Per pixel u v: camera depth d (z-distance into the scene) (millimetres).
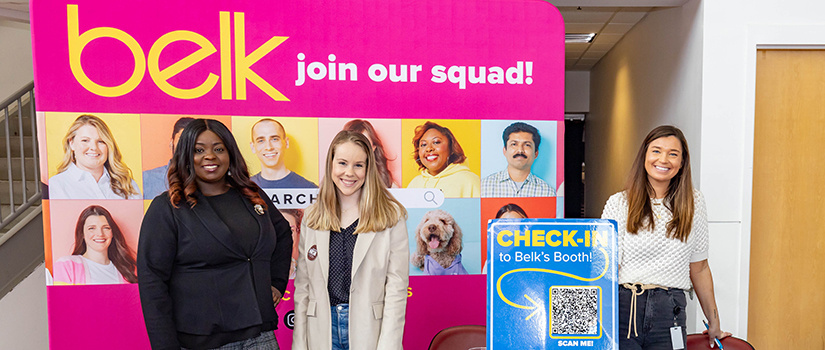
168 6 2270
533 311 1255
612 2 3361
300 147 2396
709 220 3057
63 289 2273
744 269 3061
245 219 1818
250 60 2336
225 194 1857
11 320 3141
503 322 1255
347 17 2395
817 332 3191
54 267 2260
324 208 1794
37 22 2176
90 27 2219
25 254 3436
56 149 2227
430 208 2496
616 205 1759
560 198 2572
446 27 2453
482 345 1902
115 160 2270
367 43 2410
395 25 2426
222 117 2328
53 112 2213
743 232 3053
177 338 1696
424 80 2455
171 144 2301
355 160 1773
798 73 3123
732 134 3051
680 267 1693
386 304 1759
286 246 2217
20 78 5195
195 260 1696
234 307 1745
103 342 2312
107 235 2285
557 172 2562
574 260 1264
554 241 1265
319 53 2385
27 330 3189
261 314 1803
